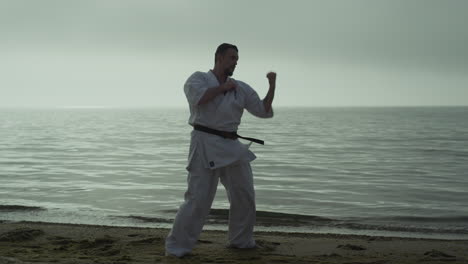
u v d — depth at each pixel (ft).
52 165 59.26
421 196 36.81
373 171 54.03
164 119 375.66
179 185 41.68
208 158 14.23
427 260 15.17
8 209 29.32
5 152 79.92
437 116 414.82
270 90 14.82
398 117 387.55
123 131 173.17
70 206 31.09
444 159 69.05
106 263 12.57
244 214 15.60
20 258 13.28
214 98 14.21
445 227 25.89
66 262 12.52
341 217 28.68
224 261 13.64
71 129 189.47
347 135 141.79
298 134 151.33
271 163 63.52
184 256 14.21
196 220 14.44
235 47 14.56
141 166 58.90
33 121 308.40
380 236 21.47
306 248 17.52
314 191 39.06
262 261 13.91
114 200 33.58
